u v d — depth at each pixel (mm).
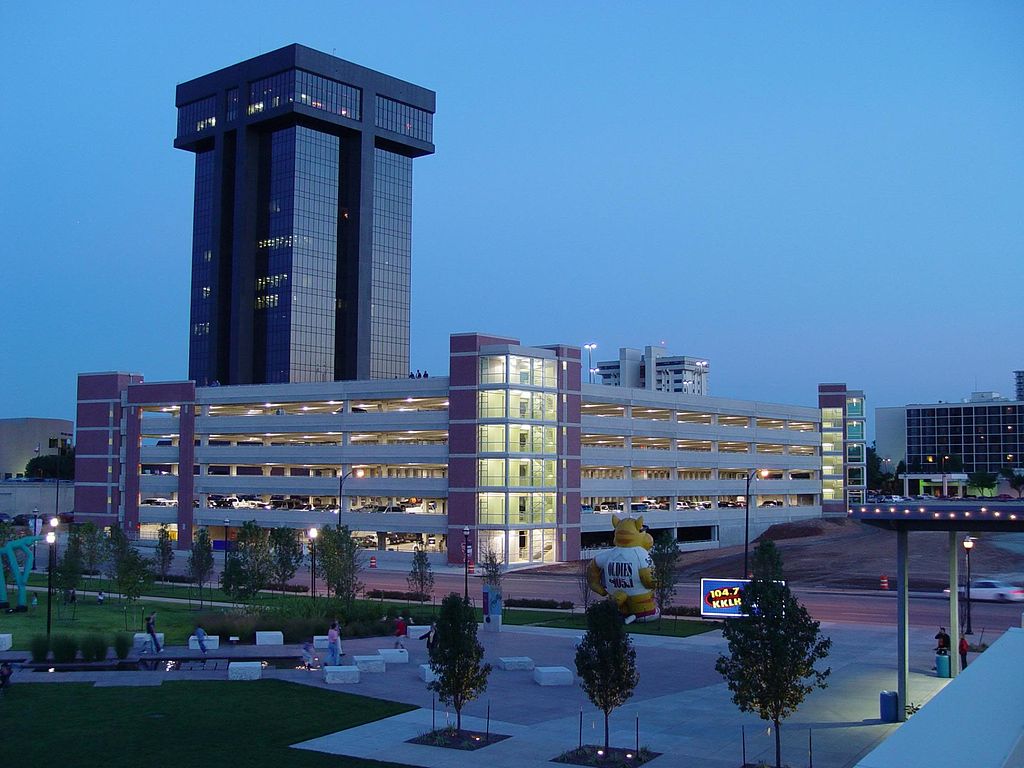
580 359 105312
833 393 152500
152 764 24797
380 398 106250
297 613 52844
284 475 119250
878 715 31500
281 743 27406
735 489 130250
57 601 63719
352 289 193500
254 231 189625
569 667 40062
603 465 110875
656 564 55219
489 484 96875
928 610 59562
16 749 26016
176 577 79125
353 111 192875
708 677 38281
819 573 81500
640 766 25641
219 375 191000
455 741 27781
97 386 125438
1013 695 13109
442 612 28922
